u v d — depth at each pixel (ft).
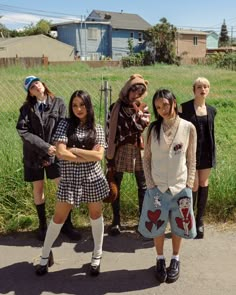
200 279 12.17
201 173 14.88
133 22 226.79
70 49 191.62
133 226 15.94
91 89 41.78
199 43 221.05
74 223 15.93
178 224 12.09
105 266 13.05
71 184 12.22
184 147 11.83
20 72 97.86
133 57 170.40
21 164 17.54
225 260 13.24
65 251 14.07
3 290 11.80
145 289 11.77
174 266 12.23
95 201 12.33
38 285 12.04
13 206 16.53
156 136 11.91
